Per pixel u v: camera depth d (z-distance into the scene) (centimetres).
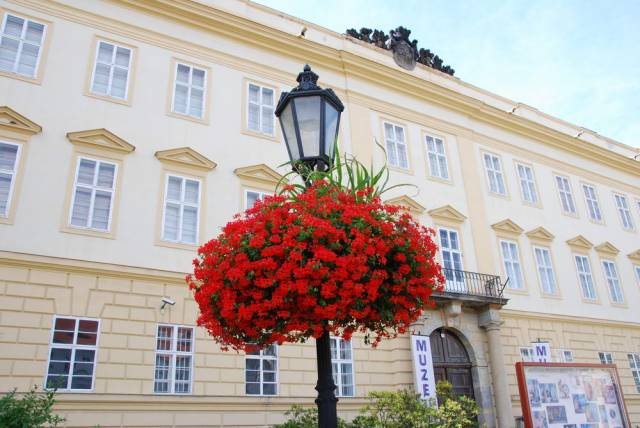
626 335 2322
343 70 1966
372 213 614
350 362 1556
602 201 2630
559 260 2255
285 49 1839
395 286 592
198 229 1447
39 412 834
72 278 1242
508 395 1762
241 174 1568
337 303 549
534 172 2400
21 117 1302
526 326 2002
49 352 1164
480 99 2400
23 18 1416
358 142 1878
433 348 1766
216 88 1650
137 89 1511
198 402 1276
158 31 1614
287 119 694
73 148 1352
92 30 1505
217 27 1719
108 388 1198
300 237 562
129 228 1354
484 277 1930
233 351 1374
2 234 1201
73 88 1412
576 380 1051
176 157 1488
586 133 2795
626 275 2500
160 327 1316
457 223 1994
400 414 877
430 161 2067
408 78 2086
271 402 1367
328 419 534
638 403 2203
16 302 1166
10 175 1261
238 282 570
